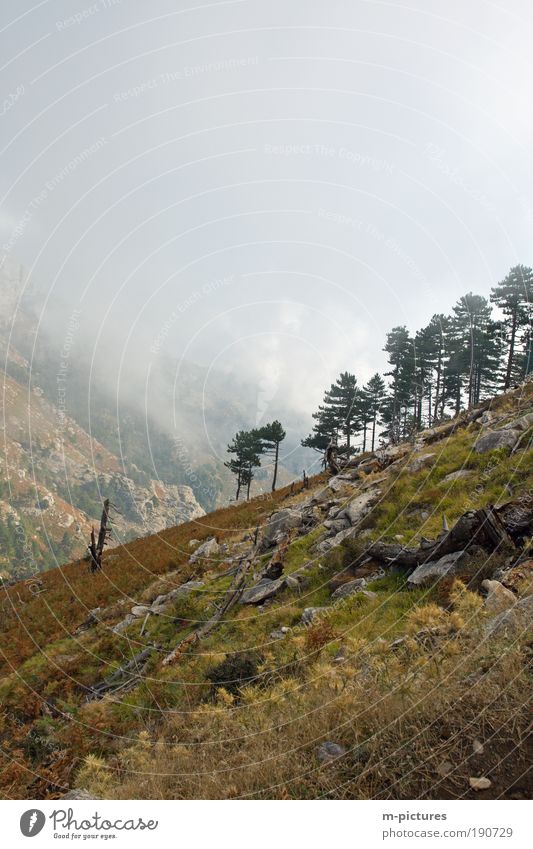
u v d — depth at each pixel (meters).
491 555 7.04
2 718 9.23
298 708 4.77
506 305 41.31
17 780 6.04
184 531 27.23
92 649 12.88
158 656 10.84
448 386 50.19
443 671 4.21
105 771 5.21
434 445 18.19
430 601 7.05
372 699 4.24
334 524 14.29
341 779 3.51
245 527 23.16
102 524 22.75
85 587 19.97
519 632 4.32
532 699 3.47
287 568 12.73
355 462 25.89
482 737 3.37
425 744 3.47
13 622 17.95
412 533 10.70
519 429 13.68
